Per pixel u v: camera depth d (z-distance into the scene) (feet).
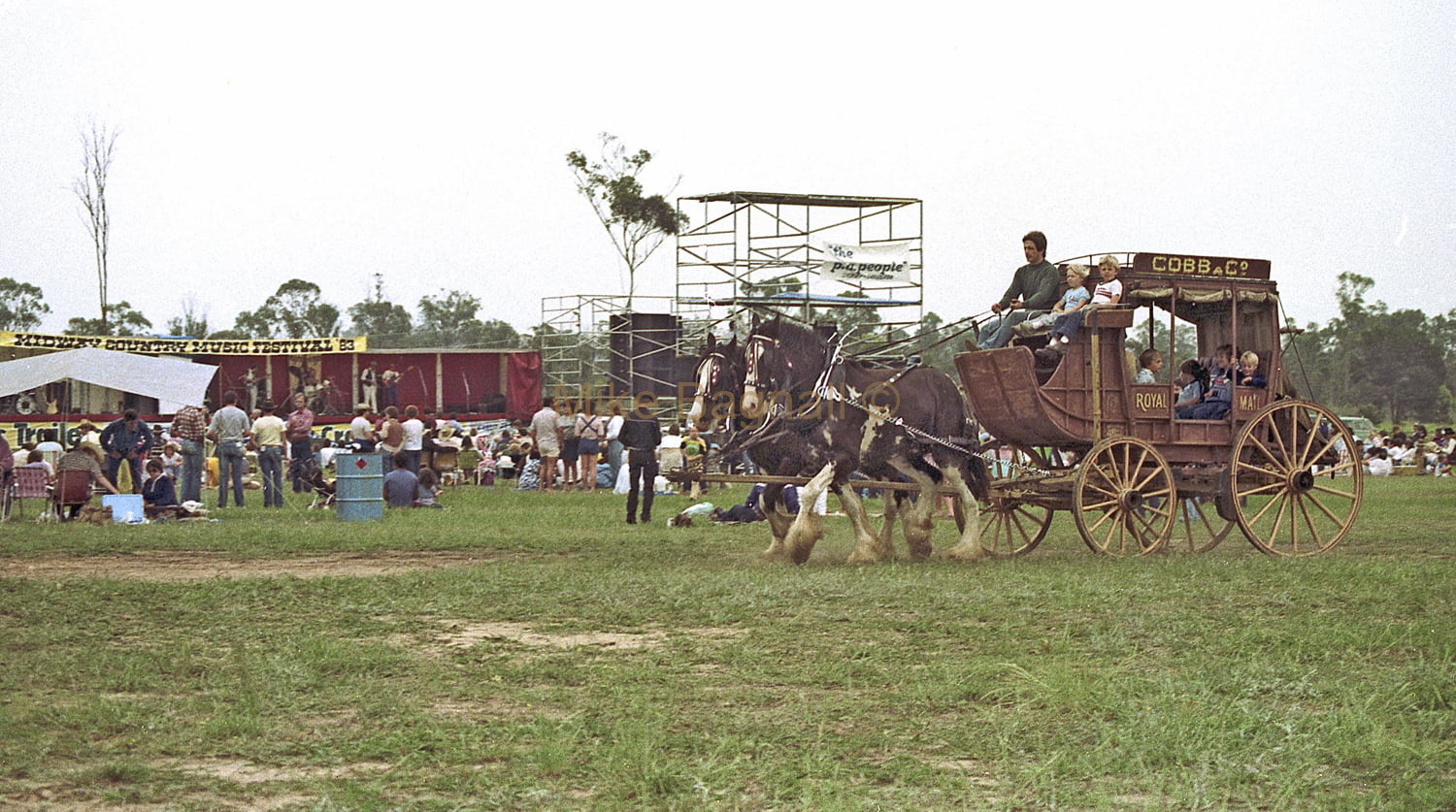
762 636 31.58
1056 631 32.01
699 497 87.56
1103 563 45.50
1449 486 112.27
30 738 22.33
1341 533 52.19
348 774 20.70
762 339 47.98
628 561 49.32
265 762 21.43
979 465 51.08
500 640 31.63
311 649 29.50
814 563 48.44
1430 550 53.16
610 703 24.90
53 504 72.90
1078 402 49.03
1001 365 48.60
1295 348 53.83
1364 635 30.25
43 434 122.62
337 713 24.54
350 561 51.49
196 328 244.63
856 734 22.71
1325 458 52.90
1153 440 50.19
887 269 129.70
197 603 37.58
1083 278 50.70
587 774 20.59
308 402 148.97
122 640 32.09
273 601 38.22
